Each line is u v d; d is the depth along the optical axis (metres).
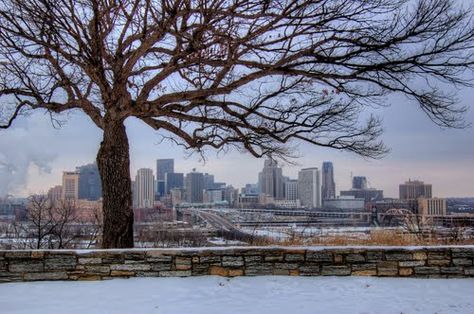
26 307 8.02
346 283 9.89
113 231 12.16
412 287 9.64
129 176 12.57
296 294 9.02
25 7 10.59
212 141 13.86
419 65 11.95
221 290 9.27
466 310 7.97
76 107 13.09
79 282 9.91
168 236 17.69
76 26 11.29
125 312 7.73
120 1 10.79
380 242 14.20
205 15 10.31
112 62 11.73
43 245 17.05
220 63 11.32
